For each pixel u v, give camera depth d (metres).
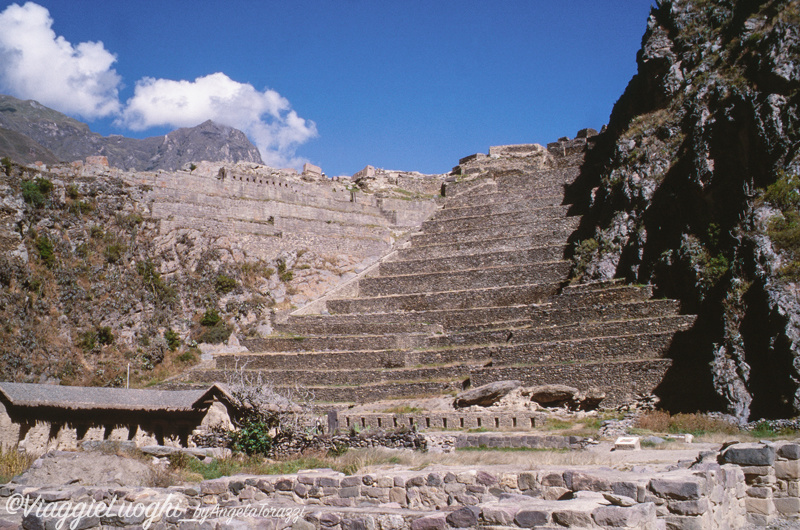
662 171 54.78
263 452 32.88
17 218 56.75
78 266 58.53
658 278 50.28
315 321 62.59
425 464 25.84
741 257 41.09
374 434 34.91
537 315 52.69
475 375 47.62
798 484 17.55
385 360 54.16
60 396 37.34
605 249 55.66
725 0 61.06
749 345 38.44
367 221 82.88
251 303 65.62
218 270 66.31
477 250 70.38
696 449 27.75
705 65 57.12
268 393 37.31
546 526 12.75
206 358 60.34
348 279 72.75
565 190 76.50
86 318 56.56
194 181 72.31
